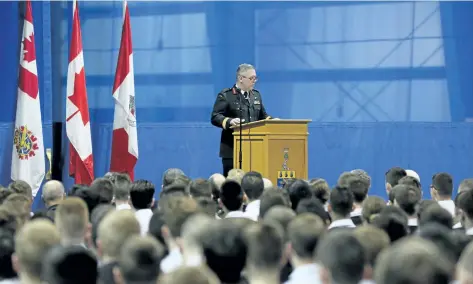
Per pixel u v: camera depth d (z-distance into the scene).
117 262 8.56
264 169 19.00
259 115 22.52
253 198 14.87
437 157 28.95
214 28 29.00
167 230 9.88
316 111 28.98
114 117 26.84
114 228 8.96
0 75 28.50
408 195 13.16
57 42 28.48
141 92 28.95
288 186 15.51
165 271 9.50
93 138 28.72
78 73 26.39
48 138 28.45
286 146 19.06
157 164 29.00
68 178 28.44
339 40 28.95
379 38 28.94
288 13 28.95
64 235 10.06
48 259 7.16
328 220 12.34
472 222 12.26
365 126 28.91
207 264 7.38
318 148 28.95
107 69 28.78
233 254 7.29
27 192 16.86
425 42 28.89
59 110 28.53
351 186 14.62
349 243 6.84
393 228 10.65
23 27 26.84
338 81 28.95
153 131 28.95
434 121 28.95
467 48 28.83
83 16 28.73
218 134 29.03
